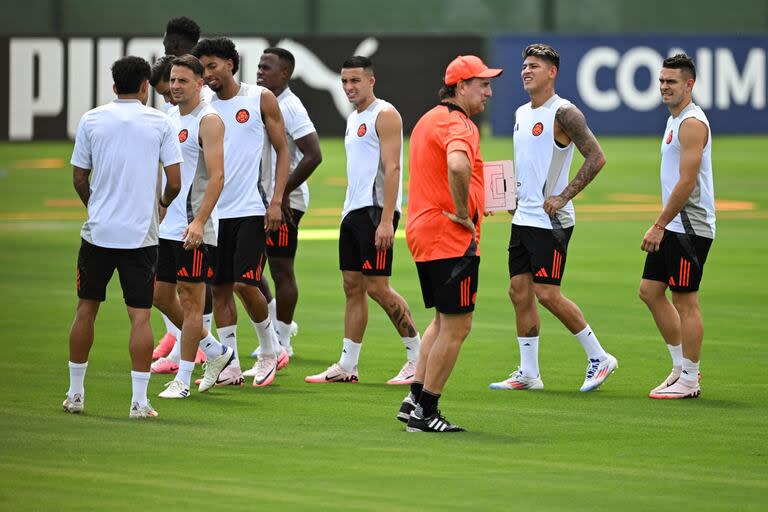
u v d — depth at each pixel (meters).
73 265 58.03
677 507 23.19
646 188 94.00
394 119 34.97
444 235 28.58
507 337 41.97
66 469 25.45
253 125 34.94
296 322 44.66
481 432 29.16
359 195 34.97
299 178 37.78
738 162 111.81
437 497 23.72
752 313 46.22
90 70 118.38
